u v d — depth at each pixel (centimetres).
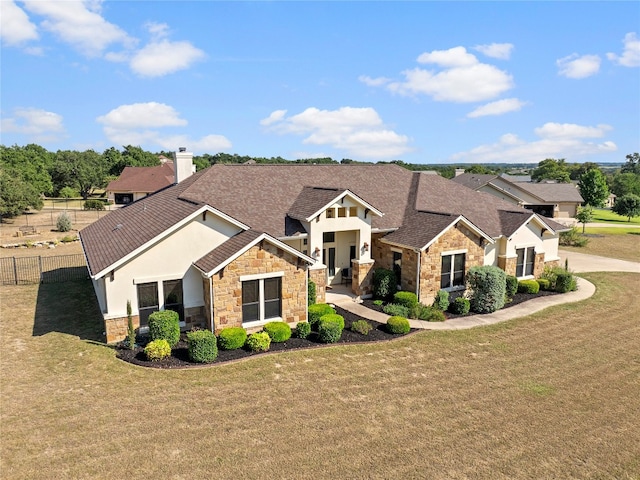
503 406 1293
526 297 2481
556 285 2614
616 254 4072
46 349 1620
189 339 1529
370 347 1716
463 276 2372
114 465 985
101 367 1474
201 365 1504
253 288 1775
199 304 1830
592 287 2741
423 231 2283
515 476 988
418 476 979
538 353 1697
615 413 1267
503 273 2227
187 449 1048
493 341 1814
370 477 971
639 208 6794
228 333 1633
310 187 2512
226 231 1886
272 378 1429
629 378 1491
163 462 999
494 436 1141
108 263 1650
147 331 1747
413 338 1822
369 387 1389
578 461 1048
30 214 6506
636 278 3027
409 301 2138
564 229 2956
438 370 1528
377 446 1083
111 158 12988
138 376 1416
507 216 2738
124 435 1098
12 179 5934
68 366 1480
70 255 3422
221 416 1197
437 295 2194
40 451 1029
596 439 1138
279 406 1258
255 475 966
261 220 2206
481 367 1560
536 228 2697
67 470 965
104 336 1750
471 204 2909
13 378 1393
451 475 986
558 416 1245
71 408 1220
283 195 2467
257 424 1162
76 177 9975
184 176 2933
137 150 12475
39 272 2897
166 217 1928
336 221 2223
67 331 1808
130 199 7938
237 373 1455
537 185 7200
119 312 1689
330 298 2330
